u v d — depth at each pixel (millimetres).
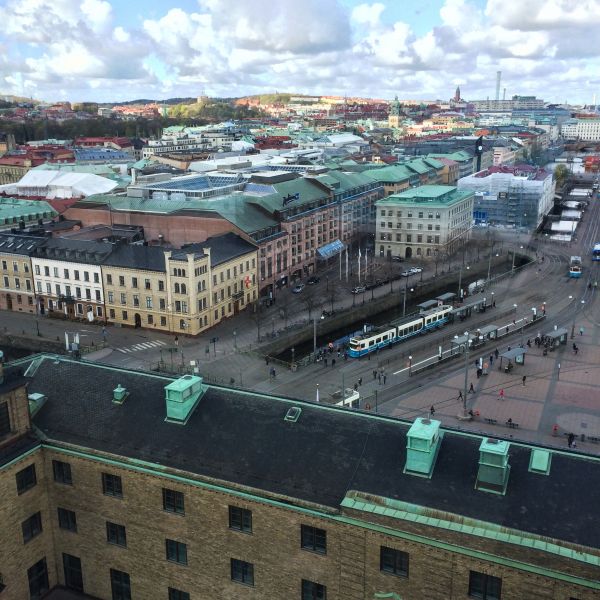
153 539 50094
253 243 164625
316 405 50719
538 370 119938
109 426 52156
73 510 52750
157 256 143750
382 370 120500
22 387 51125
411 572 41781
